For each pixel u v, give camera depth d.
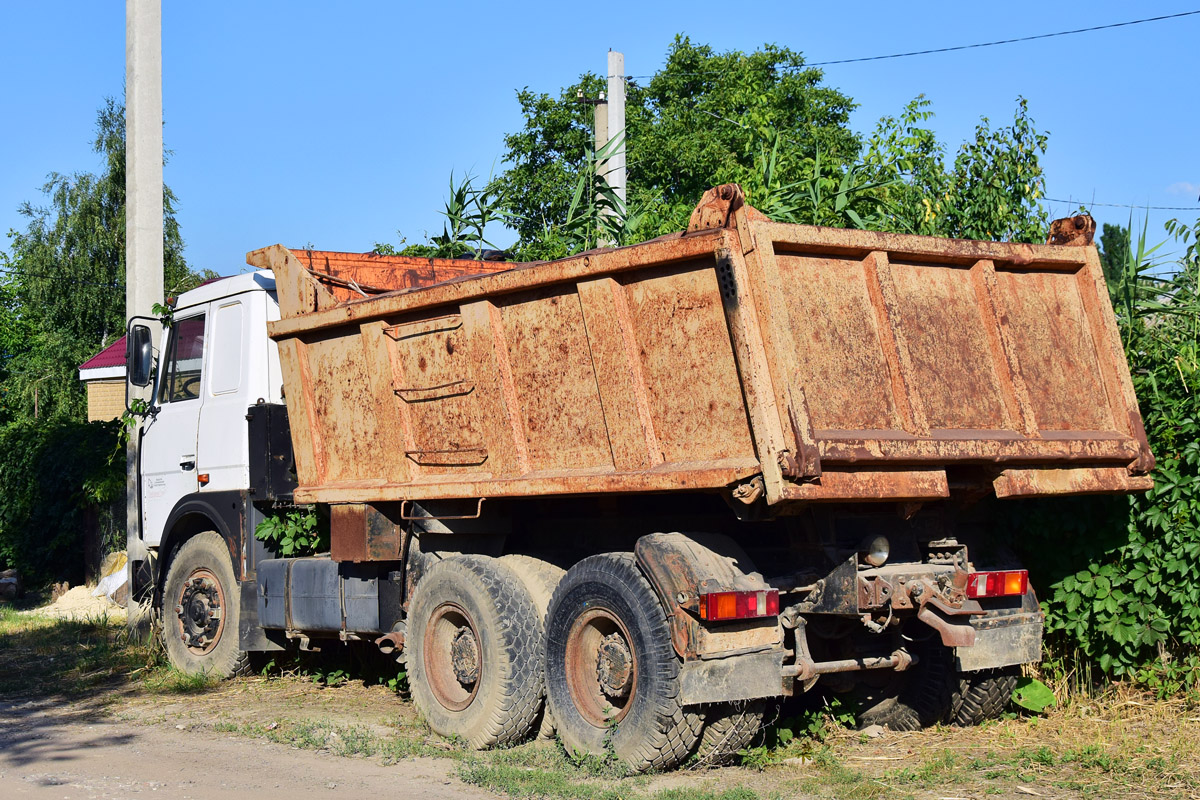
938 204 9.08
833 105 38.28
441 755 6.42
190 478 9.44
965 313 6.02
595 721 6.01
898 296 5.76
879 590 5.62
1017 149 8.99
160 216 11.80
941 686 6.51
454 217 10.88
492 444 6.67
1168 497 6.73
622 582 5.78
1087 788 5.32
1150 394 6.94
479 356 6.69
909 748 6.26
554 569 6.80
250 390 8.87
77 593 15.86
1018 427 5.96
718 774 5.73
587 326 6.01
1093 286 6.49
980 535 6.65
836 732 6.57
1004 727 6.58
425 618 7.02
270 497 8.59
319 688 8.70
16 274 52.62
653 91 39.59
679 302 5.58
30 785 5.90
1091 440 6.15
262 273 9.02
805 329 5.35
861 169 9.44
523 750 6.36
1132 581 6.90
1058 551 7.09
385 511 7.53
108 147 47.09
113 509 16.38
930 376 5.75
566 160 31.19
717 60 39.50
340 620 7.96
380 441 7.50
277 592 8.51
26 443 17.84
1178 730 6.25
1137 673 6.98
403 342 7.26
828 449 5.13
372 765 6.21
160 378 9.97
